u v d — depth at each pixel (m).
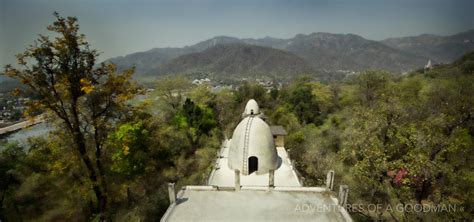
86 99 18.83
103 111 19.52
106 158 22.02
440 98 32.41
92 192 25.89
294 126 47.16
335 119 50.16
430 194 20.28
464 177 18.19
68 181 22.28
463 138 21.58
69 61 17.12
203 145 41.69
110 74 18.77
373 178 20.59
